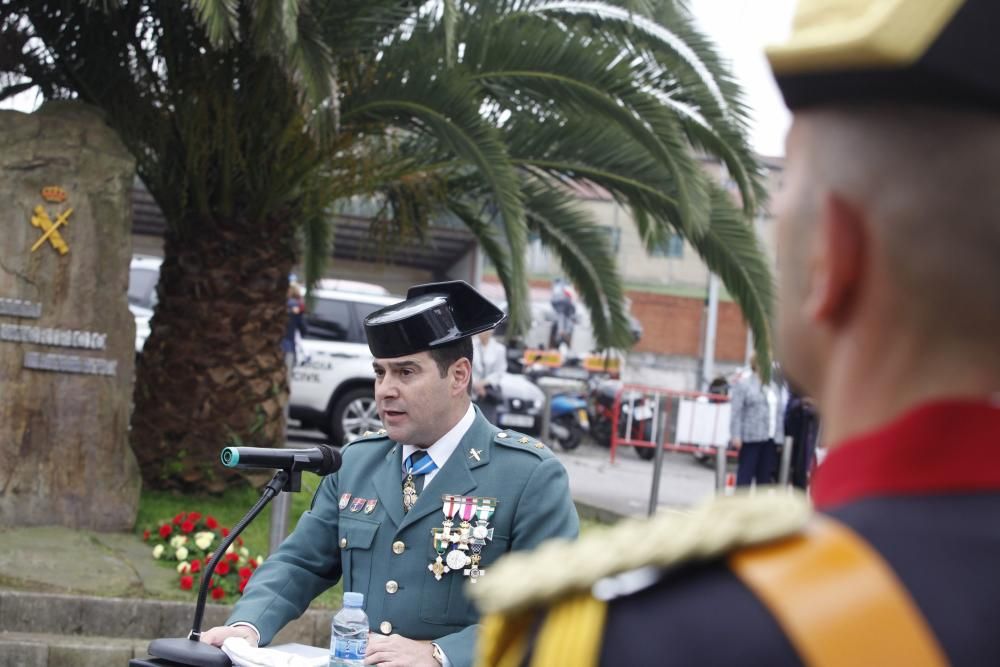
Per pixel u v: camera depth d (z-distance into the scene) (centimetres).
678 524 81
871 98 79
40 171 749
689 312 2402
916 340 79
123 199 770
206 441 854
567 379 1870
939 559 75
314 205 887
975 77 75
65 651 586
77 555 686
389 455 354
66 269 753
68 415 748
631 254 2380
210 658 310
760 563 78
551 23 805
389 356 339
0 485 728
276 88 792
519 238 773
